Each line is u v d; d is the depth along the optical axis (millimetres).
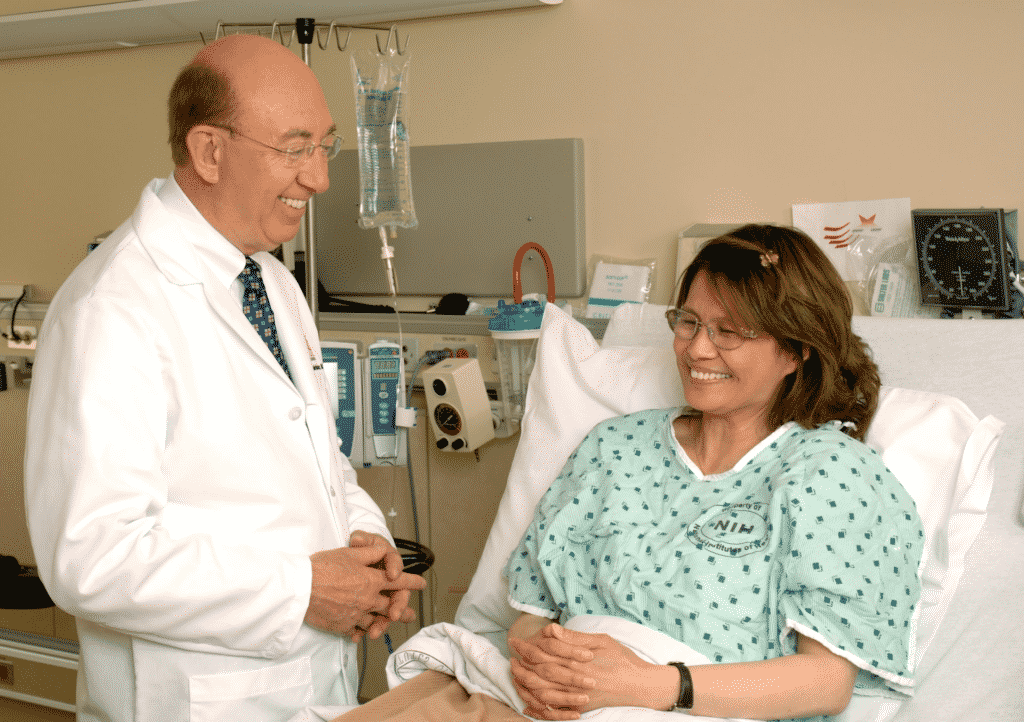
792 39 2078
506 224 2389
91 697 1440
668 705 1233
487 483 2418
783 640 1283
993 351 1609
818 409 1444
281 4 2314
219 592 1251
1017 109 1900
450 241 2465
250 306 1494
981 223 1843
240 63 1332
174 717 1358
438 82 2445
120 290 1294
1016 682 1358
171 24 2480
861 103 2035
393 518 2553
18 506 3004
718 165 2186
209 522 1348
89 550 1206
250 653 1345
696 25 2160
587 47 2275
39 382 1291
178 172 1434
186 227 1394
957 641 1410
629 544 1423
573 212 2312
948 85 1954
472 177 2408
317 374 1615
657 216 2264
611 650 1271
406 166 2164
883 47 2000
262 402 1405
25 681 2307
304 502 1429
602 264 2309
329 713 1394
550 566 1491
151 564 1224
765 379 1411
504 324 2168
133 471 1246
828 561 1259
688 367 1445
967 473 1439
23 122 2977
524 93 2357
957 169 1969
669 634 1333
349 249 2582
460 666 1442
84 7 2455
